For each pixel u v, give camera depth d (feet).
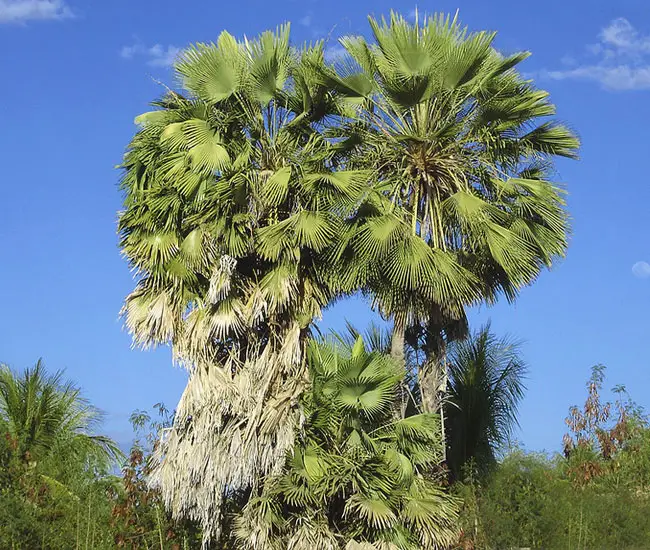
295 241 61.11
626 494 66.74
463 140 63.10
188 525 63.77
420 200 63.87
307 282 63.41
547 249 63.21
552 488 64.49
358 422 60.18
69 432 71.15
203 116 64.03
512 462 66.13
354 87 63.00
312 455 59.06
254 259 64.03
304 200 62.75
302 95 64.18
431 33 61.36
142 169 66.49
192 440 61.72
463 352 71.36
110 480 63.41
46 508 59.16
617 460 72.95
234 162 63.00
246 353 63.46
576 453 74.08
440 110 63.05
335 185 61.16
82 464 64.13
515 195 63.21
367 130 64.39
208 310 62.34
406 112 64.08
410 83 61.05
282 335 62.90
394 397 61.16
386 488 57.72
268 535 57.93
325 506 58.34
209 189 62.54
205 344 62.44
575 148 64.28
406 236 59.62
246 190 62.34
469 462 67.97
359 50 63.52
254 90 64.23
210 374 62.18
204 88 64.44
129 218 64.13
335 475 57.67
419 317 62.03
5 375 71.00
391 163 64.13
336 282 62.13
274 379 61.77
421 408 64.13
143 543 61.67
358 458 58.23
